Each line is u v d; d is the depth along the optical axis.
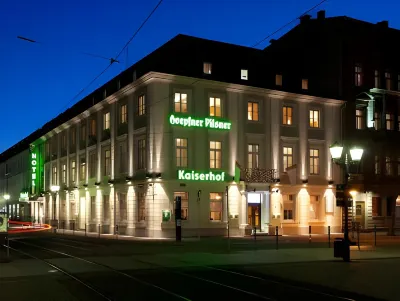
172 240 32.84
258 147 38.94
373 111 43.81
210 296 11.91
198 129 36.56
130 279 14.90
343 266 18.41
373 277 15.43
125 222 39.06
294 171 39.19
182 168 35.81
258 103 39.28
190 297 11.76
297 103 40.94
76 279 14.91
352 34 43.84
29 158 70.06
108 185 42.34
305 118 41.12
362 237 39.28
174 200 35.38
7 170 88.62
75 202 50.47
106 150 43.47
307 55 45.22
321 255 22.53
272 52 45.69
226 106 37.72
